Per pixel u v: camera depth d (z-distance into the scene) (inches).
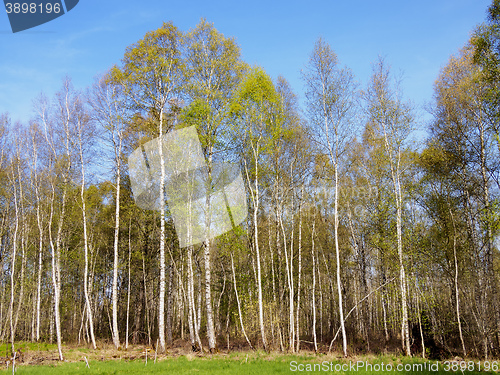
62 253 1064.8
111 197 1069.8
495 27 630.5
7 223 991.0
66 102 848.9
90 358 647.8
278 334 792.9
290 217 983.0
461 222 826.8
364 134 848.3
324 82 761.6
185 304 1202.0
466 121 797.9
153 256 1032.2
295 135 831.7
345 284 1199.6
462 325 866.8
